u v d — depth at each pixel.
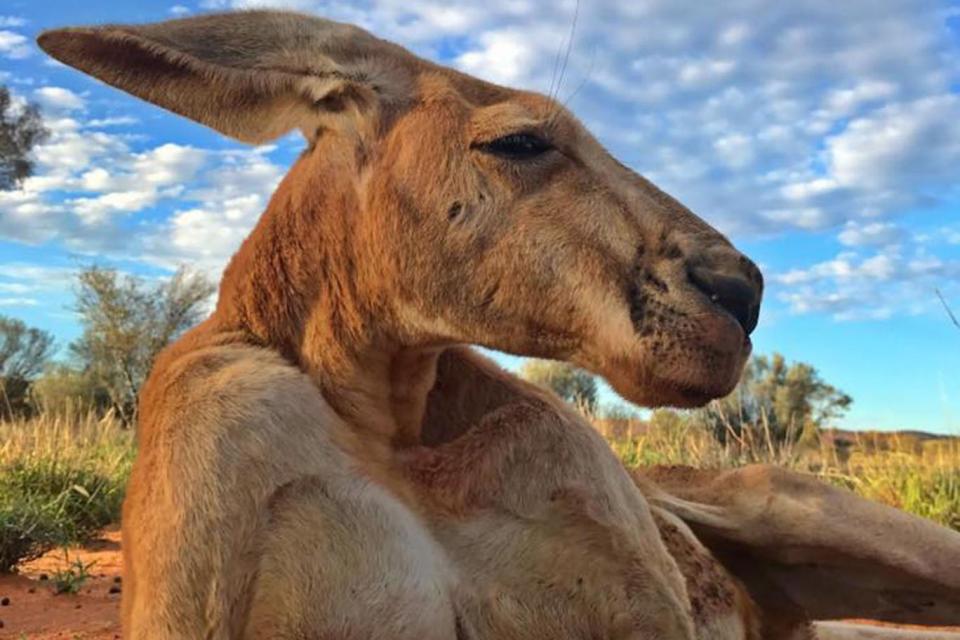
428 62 0.49
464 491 0.44
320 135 0.48
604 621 0.44
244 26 0.46
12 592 1.02
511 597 0.43
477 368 0.49
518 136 0.44
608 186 0.44
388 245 0.44
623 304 0.42
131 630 0.39
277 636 0.37
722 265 0.42
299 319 0.46
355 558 0.38
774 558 0.60
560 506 0.44
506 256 0.43
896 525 0.59
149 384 0.45
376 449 0.44
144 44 0.43
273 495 0.38
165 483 0.39
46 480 1.44
